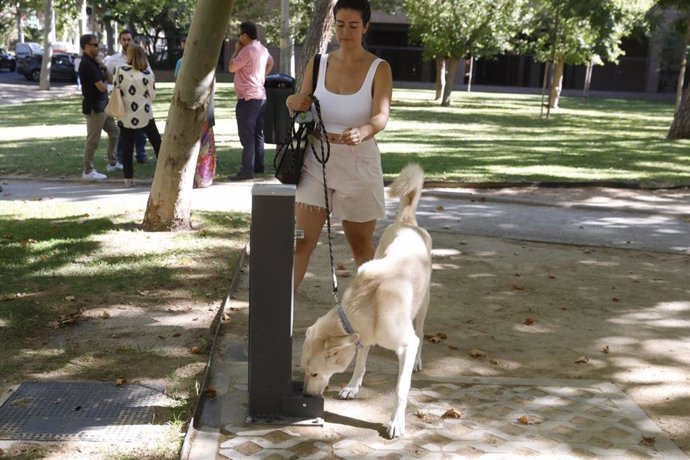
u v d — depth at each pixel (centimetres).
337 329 380
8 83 4003
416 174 459
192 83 716
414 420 397
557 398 428
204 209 901
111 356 470
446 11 2919
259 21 3466
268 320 380
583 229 873
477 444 372
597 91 5406
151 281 618
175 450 356
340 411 409
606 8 2441
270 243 371
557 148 1639
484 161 1363
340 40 457
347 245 777
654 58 5303
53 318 533
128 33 1277
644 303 615
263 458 355
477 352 492
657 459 363
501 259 737
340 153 465
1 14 7350
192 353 477
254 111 1092
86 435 370
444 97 3150
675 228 888
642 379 463
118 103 1008
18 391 418
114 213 862
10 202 930
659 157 1519
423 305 454
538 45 3162
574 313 586
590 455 364
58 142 1555
